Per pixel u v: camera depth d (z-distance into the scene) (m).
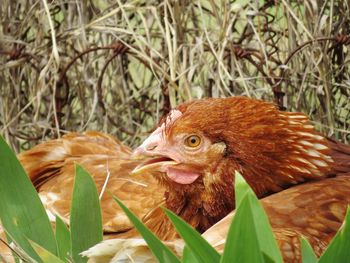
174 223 3.70
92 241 4.35
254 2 7.05
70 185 6.19
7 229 4.32
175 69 6.88
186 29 7.16
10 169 4.31
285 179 5.27
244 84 6.75
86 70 7.48
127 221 5.77
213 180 5.28
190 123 5.27
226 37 6.87
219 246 4.50
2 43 7.50
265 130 5.25
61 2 7.41
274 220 4.84
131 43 7.34
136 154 5.35
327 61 7.08
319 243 4.72
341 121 7.39
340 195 5.04
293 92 7.16
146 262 4.08
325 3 7.07
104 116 7.57
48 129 7.54
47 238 4.39
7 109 7.58
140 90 7.60
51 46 7.45
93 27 7.16
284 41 7.18
